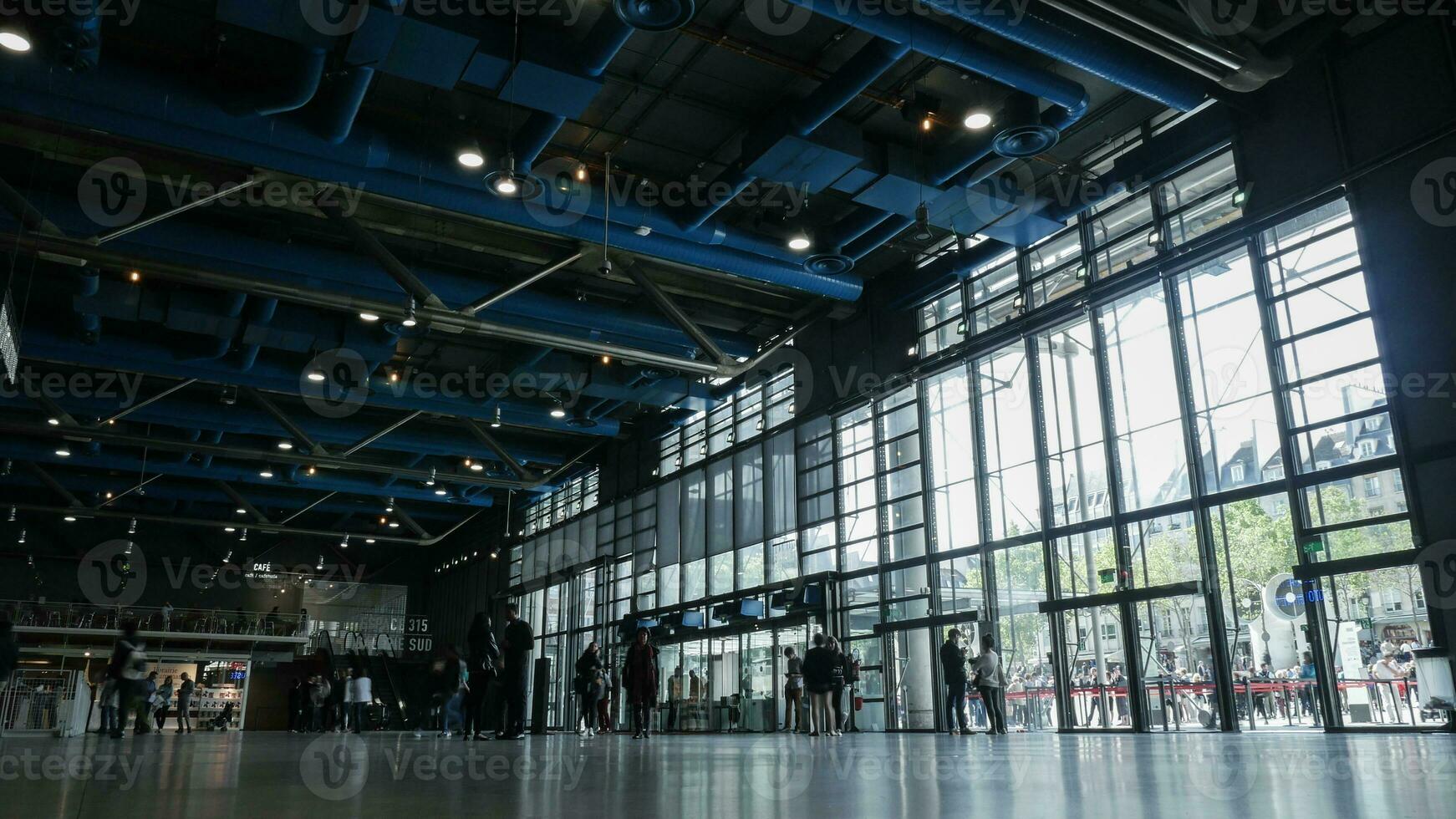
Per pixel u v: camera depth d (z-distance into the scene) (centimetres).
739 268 1994
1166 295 1669
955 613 1952
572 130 1741
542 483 3288
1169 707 1568
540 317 2258
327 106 1459
